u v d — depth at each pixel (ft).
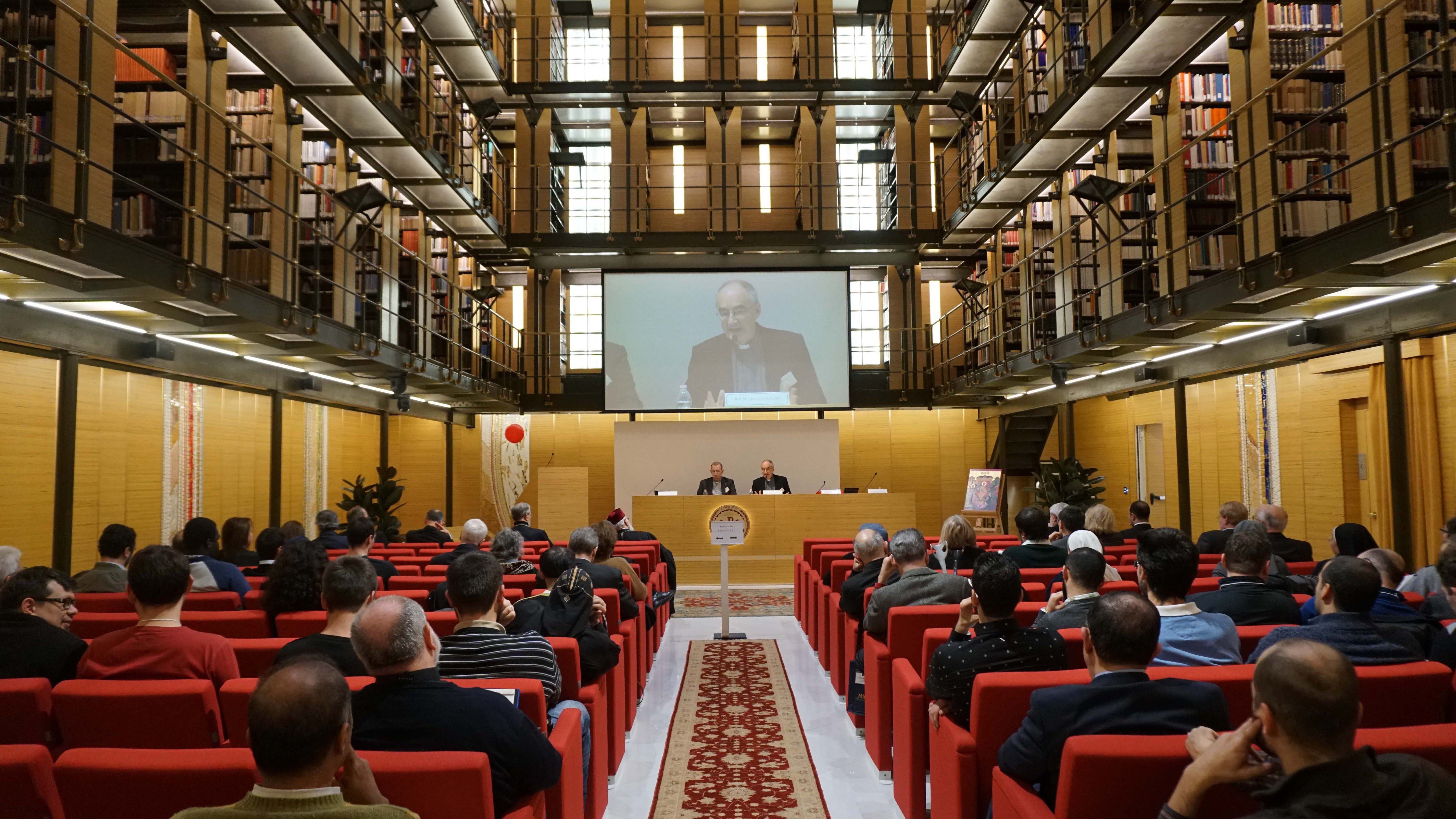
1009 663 8.18
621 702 12.23
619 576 14.56
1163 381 31.45
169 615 8.44
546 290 47.01
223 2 24.16
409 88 35.35
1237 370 27.66
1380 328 21.08
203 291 19.44
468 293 39.68
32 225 14.43
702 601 28.35
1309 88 24.27
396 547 22.66
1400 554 20.52
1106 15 28.27
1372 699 6.87
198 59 23.93
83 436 21.94
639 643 15.58
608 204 52.24
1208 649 7.92
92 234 15.97
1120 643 6.22
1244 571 10.03
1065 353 30.50
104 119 18.34
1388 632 8.43
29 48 15.39
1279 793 4.20
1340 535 12.99
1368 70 19.07
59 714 6.96
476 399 42.86
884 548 14.75
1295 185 23.76
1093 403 38.83
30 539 20.11
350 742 5.05
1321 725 4.07
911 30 44.55
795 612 25.89
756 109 46.75
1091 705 6.12
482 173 40.11
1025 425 47.24
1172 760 5.24
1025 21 34.35
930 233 43.50
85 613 11.60
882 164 51.26
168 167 24.13
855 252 45.91
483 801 5.32
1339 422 23.29
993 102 39.52
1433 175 20.04
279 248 26.94
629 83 43.21
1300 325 23.44
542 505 42.16
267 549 17.65
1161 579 8.19
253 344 26.37
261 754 4.21
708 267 45.47
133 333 23.31
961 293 44.70
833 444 39.58
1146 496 34.50
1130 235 31.55
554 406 45.88
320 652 7.75
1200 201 28.14
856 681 13.82
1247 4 23.79
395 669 6.17
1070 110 29.43
